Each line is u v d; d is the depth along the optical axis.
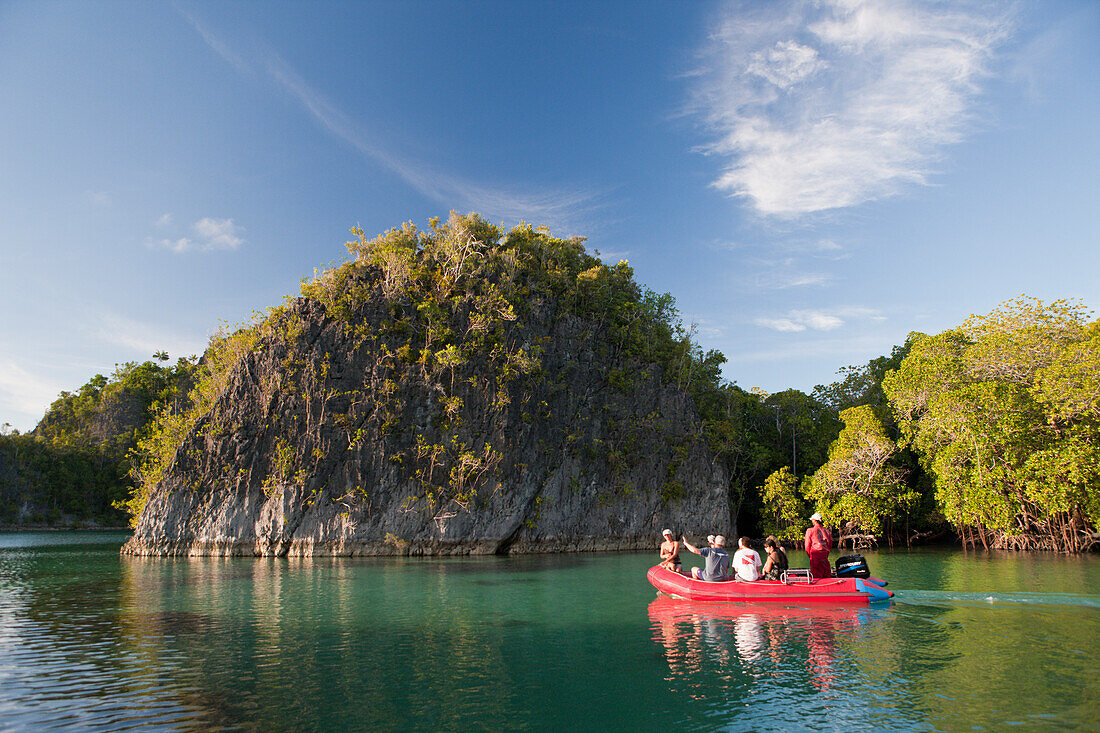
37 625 15.92
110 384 108.44
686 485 49.97
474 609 18.08
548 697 9.70
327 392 42.94
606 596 20.56
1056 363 31.59
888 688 9.88
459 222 52.00
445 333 44.34
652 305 59.75
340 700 9.63
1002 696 9.41
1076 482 30.20
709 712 8.97
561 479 45.59
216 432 43.16
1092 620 14.85
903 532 43.03
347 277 47.59
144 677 10.95
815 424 57.25
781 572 18.64
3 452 91.94
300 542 39.59
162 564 34.56
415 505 40.69
